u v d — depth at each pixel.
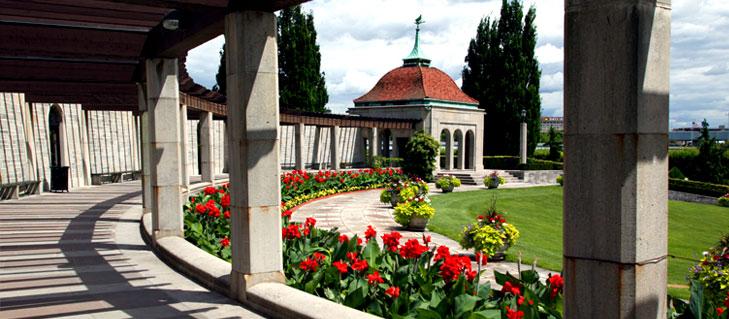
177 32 7.95
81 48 9.14
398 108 35.44
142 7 7.85
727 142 41.22
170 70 9.23
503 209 23.30
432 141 31.09
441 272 5.55
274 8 6.04
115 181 27.58
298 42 41.75
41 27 9.03
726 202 30.84
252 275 6.10
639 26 2.93
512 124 44.84
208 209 9.98
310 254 7.19
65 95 17.88
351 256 6.27
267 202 6.18
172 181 9.30
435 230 15.35
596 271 3.14
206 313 5.82
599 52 3.06
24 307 6.02
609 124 3.04
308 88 42.03
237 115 6.07
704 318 4.68
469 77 46.94
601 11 3.04
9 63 11.21
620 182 3.02
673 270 12.69
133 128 30.69
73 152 23.05
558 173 38.62
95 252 9.13
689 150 40.03
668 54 3.12
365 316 4.80
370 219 17.14
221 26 6.82
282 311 5.46
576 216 3.21
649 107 3.01
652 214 3.07
